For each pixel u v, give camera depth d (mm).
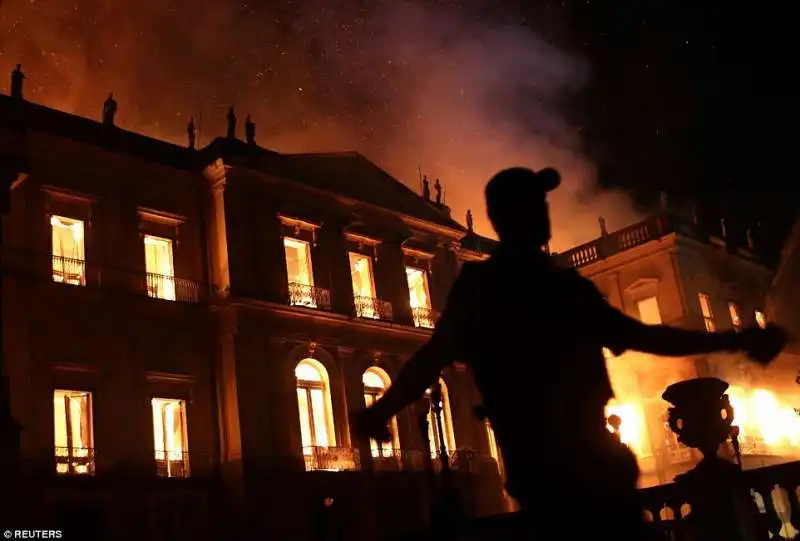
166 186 27766
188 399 26047
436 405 15820
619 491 2225
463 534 7824
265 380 26984
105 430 23750
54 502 21750
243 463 25297
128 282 25594
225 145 28578
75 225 25484
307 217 30609
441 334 2490
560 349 2312
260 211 29000
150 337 25688
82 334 24094
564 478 2211
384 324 31344
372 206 33062
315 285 30172
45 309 23422
